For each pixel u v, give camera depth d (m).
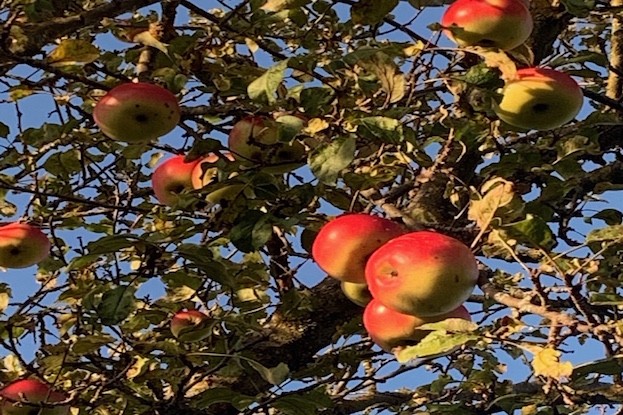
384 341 2.71
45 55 3.80
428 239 2.44
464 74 3.00
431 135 3.46
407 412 4.05
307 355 3.74
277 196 3.17
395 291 2.40
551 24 3.95
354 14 3.49
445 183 3.50
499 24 3.09
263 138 3.22
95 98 3.84
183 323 3.51
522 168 3.46
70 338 3.84
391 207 2.88
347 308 3.70
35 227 3.99
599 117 3.71
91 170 4.29
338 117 3.12
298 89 3.06
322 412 4.48
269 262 4.12
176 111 3.44
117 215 4.11
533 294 2.34
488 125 3.25
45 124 3.69
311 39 3.89
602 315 2.82
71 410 3.77
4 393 3.46
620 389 3.79
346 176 2.94
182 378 3.48
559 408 3.62
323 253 2.68
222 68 3.80
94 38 4.30
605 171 3.81
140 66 3.96
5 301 4.01
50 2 3.29
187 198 3.26
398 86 2.96
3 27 3.13
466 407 4.09
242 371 3.75
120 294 3.11
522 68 3.21
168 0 3.57
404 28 3.77
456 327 2.25
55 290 3.97
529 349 2.21
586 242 2.41
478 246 2.77
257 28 3.80
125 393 3.43
